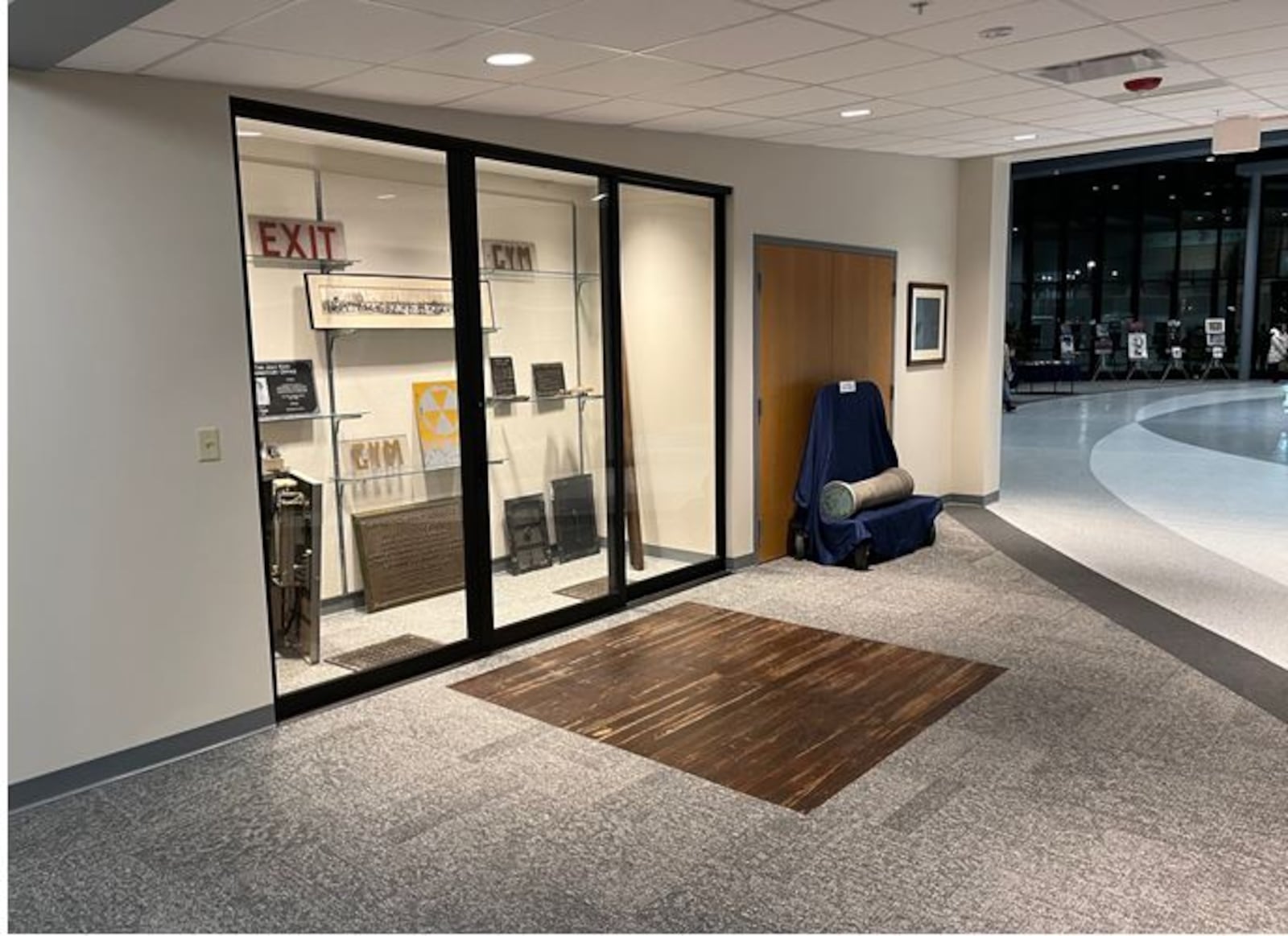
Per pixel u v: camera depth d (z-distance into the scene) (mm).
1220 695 3756
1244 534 6590
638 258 5355
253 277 4508
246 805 3008
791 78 3871
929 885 2508
